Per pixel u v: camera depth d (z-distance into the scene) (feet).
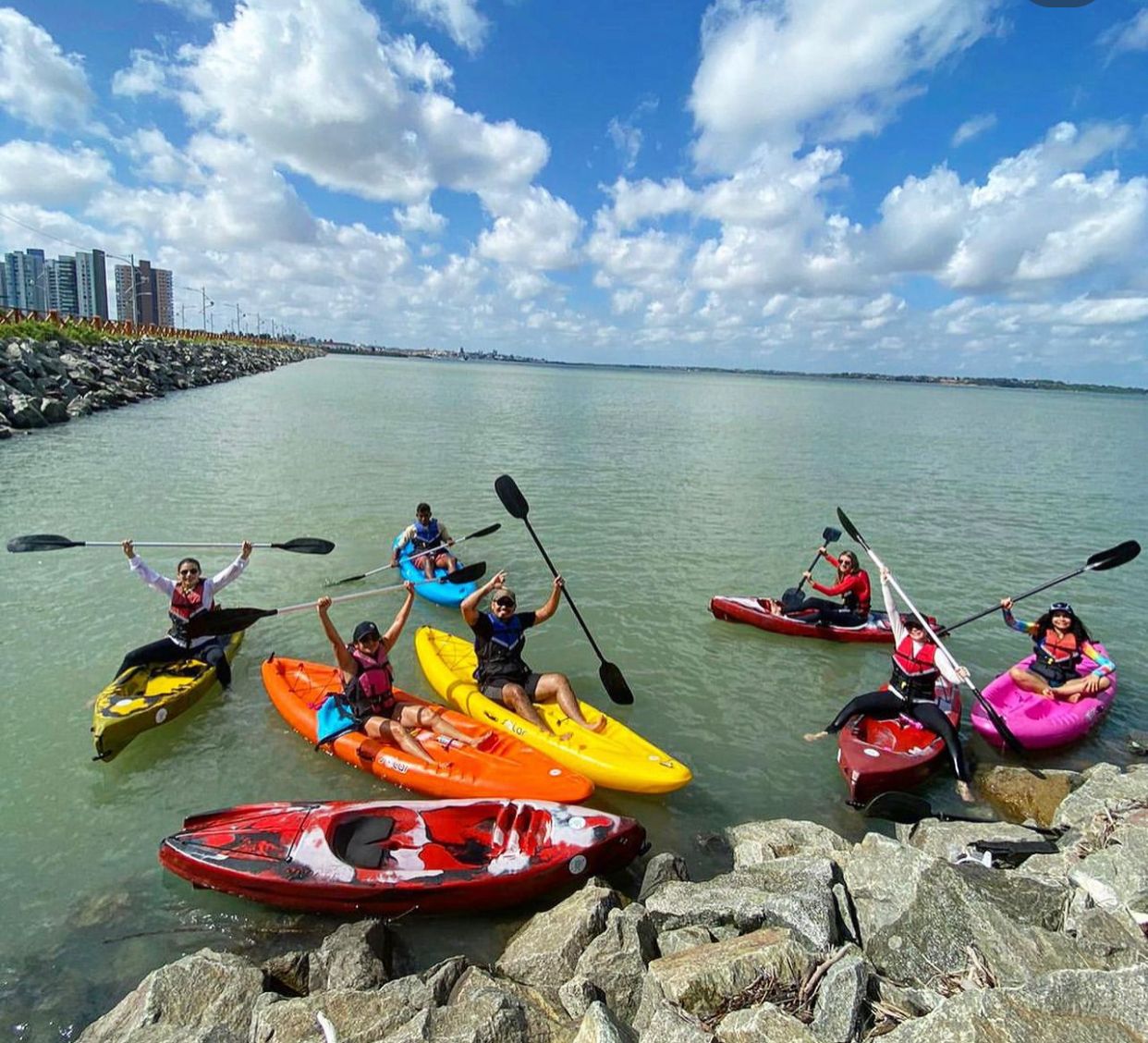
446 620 33.37
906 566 45.65
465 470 70.69
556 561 42.47
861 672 29.78
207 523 46.37
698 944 14.16
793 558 45.65
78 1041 12.72
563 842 17.02
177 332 225.35
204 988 13.25
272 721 23.84
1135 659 32.58
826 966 12.66
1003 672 30.32
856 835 20.01
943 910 13.43
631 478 71.31
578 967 13.85
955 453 107.45
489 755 20.72
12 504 47.52
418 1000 12.97
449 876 15.99
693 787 21.77
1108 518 63.16
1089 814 18.69
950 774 22.91
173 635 25.63
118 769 21.13
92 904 16.33
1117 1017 10.27
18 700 24.35
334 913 16.19
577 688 27.37
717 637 32.53
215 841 16.67
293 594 35.53
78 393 93.50
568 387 287.89
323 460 70.95
